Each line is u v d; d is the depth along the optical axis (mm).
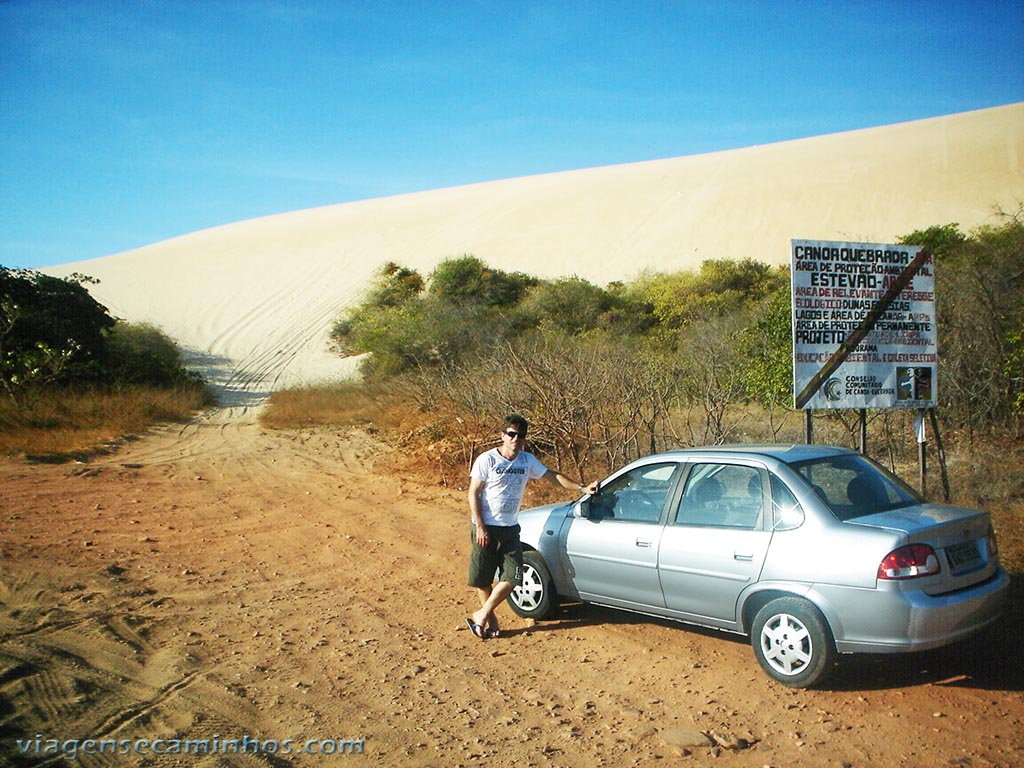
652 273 40969
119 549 8344
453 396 14281
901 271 7555
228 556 8273
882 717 4281
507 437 5906
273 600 6785
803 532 4699
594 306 30969
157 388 27234
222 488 12422
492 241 55188
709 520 5227
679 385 12227
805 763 3826
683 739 4074
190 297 50750
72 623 5895
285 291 50719
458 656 5496
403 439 16625
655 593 5453
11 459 13977
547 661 5383
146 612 6316
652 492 5680
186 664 5234
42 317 23922
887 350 7520
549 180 71438
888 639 4320
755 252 43562
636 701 4672
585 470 11172
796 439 11109
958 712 4289
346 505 11133
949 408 10961
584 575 5910
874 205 45844
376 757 4000
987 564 4691
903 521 4570
